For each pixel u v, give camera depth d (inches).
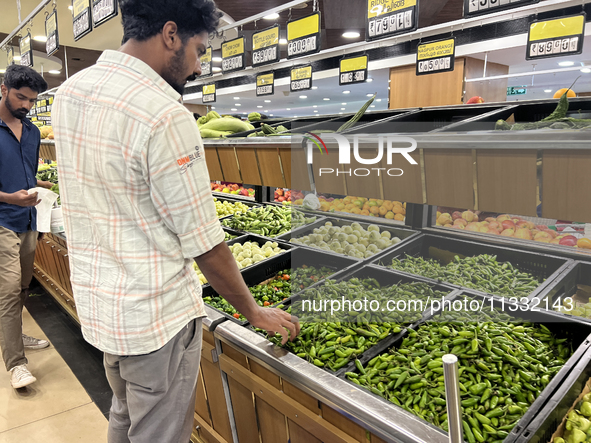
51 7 223.5
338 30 263.4
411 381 48.2
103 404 101.8
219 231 43.3
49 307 157.8
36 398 104.0
